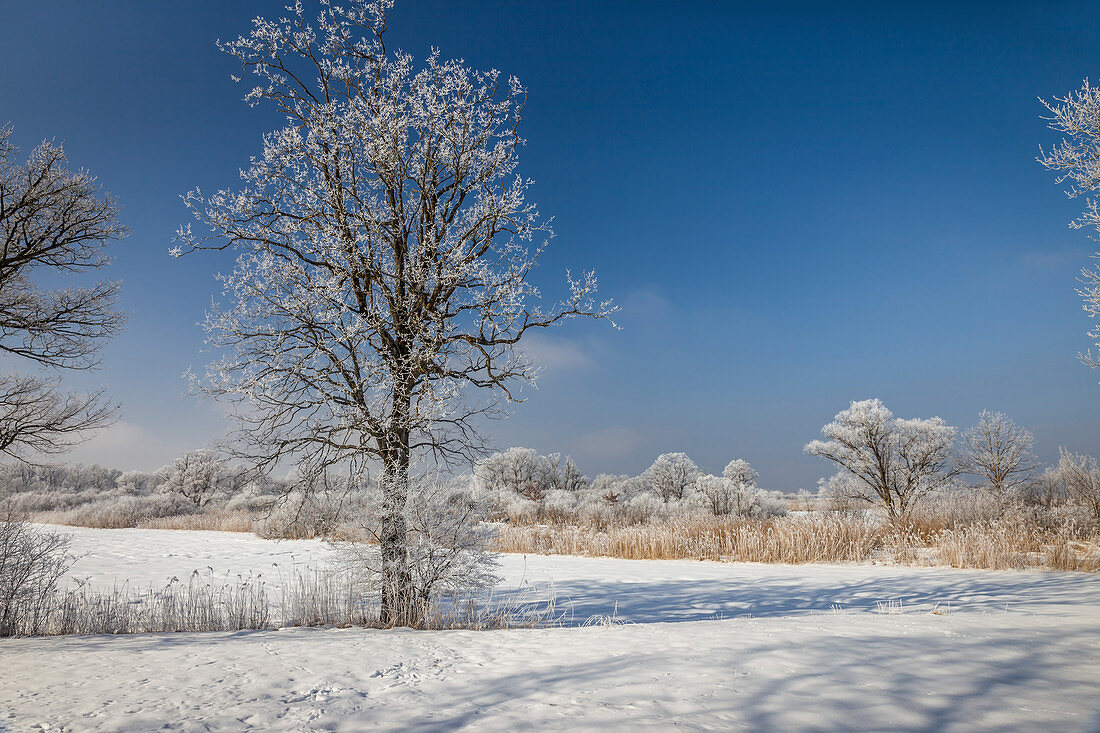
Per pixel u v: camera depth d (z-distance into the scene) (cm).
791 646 543
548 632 706
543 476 5259
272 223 1019
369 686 447
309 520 980
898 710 358
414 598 895
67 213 1456
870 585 1277
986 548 1521
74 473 7369
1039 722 335
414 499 926
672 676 443
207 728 348
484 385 1031
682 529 2200
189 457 5647
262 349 968
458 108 1062
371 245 1012
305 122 1038
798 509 4100
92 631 822
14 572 877
